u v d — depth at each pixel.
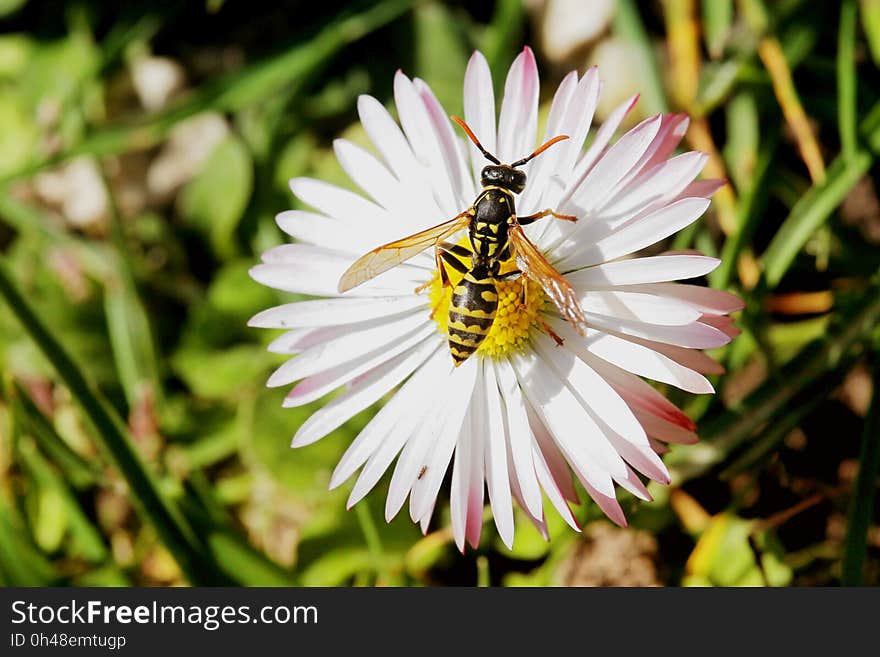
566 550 0.14
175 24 0.17
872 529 0.14
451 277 0.13
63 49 0.17
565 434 0.12
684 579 0.14
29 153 0.17
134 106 0.17
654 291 0.13
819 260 0.15
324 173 0.16
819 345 0.14
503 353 0.13
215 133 0.17
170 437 0.15
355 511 0.15
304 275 0.13
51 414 0.16
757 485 0.14
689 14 0.15
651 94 0.15
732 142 0.15
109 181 0.16
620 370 0.13
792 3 0.15
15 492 0.15
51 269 0.16
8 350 0.16
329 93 0.17
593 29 0.16
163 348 0.16
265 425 0.15
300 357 0.13
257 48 0.17
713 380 0.14
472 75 0.13
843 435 0.14
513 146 0.13
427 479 0.13
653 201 0.12
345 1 0.17
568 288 0.12
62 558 0.15
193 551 0.14
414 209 0.13
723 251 0.15
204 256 0.17
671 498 0.14
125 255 0.16
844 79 0.14
